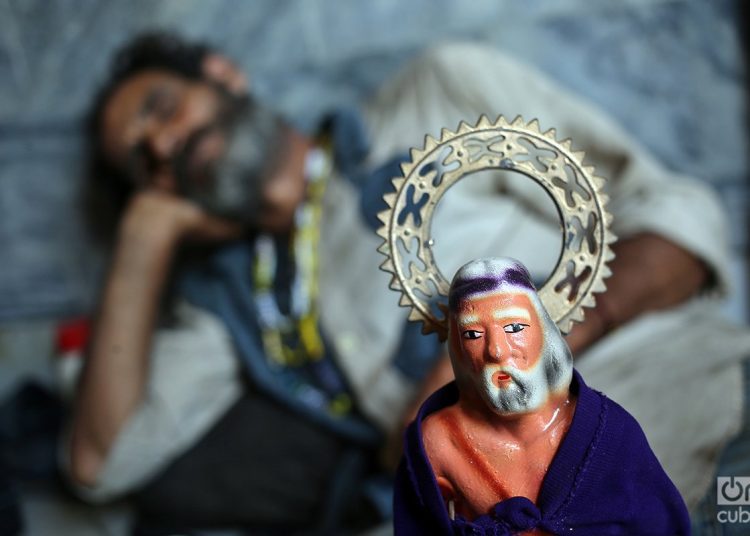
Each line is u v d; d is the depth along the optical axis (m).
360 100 1.65
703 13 1.57
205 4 1.65
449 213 1.30
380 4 1.64
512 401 0.55
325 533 1.29
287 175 1.39
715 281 1.25
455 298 0.55
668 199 1.25
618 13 1.59
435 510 0.56
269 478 1.31
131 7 1.64
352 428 1.30
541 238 1.31
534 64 1.61
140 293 1.37
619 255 1.20
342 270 1.34
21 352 1.67
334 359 1.33
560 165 0.60
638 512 0.56
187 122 1.39
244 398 1.37
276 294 1.37
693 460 1.03
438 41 1.64
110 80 1.54
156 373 1.35
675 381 1.08
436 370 1.11
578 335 1.12
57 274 1.67
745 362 1.10
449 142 0.60
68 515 1.41
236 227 1.41
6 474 1.39
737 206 1.59
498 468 0.57
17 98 1.64
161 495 1.32
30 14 1.63
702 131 1.59
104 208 1.65
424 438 0.59
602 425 0.56
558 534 0.55
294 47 1.65
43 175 1.65
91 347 1.35
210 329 1.37
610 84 1.60
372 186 1.34
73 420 1.35
